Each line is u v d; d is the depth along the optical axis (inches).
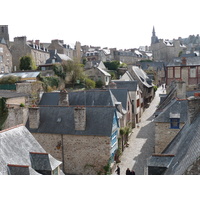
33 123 730.8
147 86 1673.2
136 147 903.7
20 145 428.8
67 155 703.1
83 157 691.4
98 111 717.3
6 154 384.5
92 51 3073.3
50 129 716.0
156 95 2108.8
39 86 1302.9
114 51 3221.0
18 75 1419.8
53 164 423.5
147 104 1695.4
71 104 952.9
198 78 1625.2
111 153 689.6
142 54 3752.5
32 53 1975.9
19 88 1209.4
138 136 1047.0
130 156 817.5
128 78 1592.0
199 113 440.8
